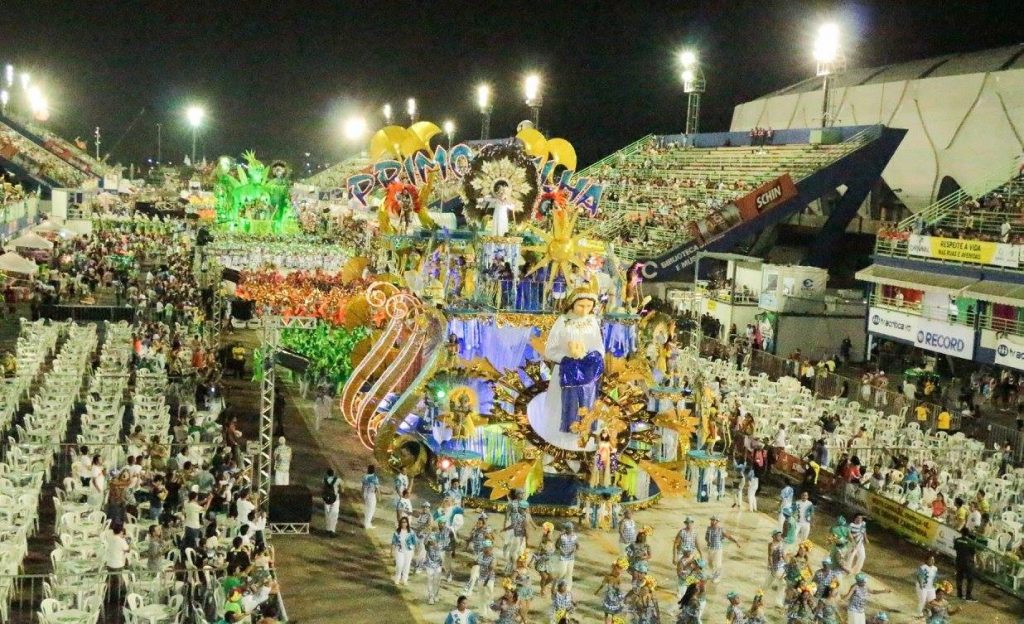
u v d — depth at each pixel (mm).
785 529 26797
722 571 25516
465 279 30844
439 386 29281
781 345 50750
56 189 79125
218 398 35281
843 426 36500
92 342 43094
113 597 21578
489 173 31250
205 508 24047
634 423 29828
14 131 97750
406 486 27281
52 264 61625
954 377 48781
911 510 28750
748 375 42844
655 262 57250
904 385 43781
